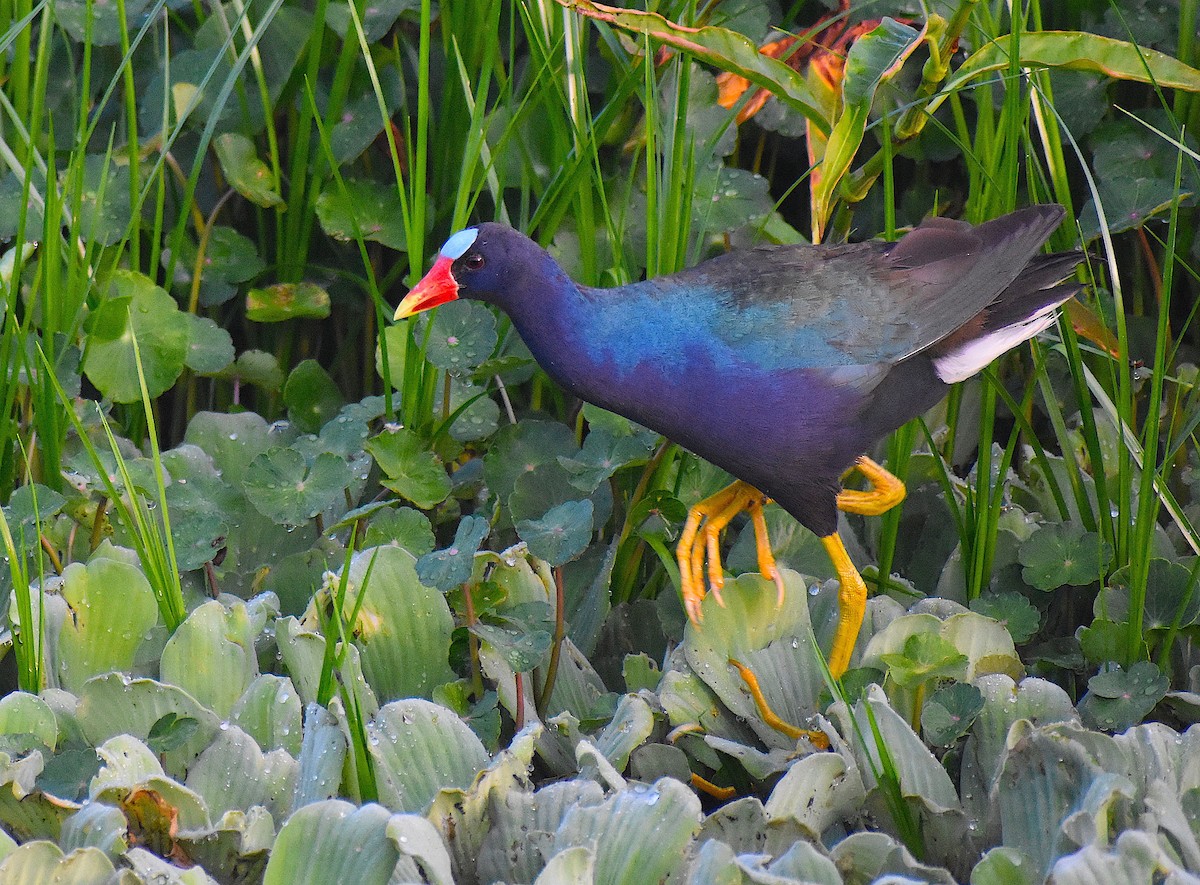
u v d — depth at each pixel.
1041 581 6.12
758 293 5.74
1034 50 5.98
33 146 6.88
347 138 7.79
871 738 5.18
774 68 6.12
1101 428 7.17
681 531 6.73
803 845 4.37
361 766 5.00
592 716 5.65
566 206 7.06
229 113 7.92
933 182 8.30
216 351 7.27
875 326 5.71
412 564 5.86
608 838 4.54
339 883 4.41
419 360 6.65
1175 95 7.66
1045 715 5.35
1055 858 4.56
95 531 6.51
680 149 6.51
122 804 4.74
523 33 8.12
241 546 6.82
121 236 7.70
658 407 5.80
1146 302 8.05
